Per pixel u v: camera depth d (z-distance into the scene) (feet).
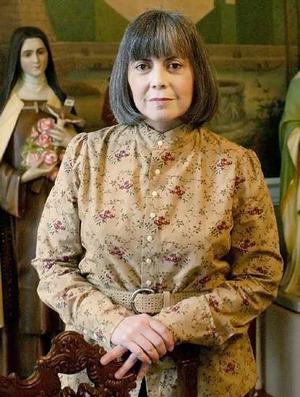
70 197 3.39
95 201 3.31
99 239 3.26
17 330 5.48
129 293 3.31
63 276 3.36
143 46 3.18
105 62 6.13
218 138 3.51
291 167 6.16
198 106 3.38
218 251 3.30
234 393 3.43
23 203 5.24
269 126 6.87
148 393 3.34
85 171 3.38
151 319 3.12
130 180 3.32
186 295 3.32
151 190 3.29
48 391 2.73
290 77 6.91
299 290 6.14
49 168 5.20
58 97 5.41
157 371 3.36
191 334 3.15
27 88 5.32
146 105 3.26
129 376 2.90
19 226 5.30
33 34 5.22
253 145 6.81
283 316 6.20
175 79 3.22
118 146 3.46
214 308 3.22
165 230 3.22
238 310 3.29
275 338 6.34
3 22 5.70
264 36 6.74
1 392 2.64
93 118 6.12
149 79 3.21
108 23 6.09
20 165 5.23
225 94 6.62
